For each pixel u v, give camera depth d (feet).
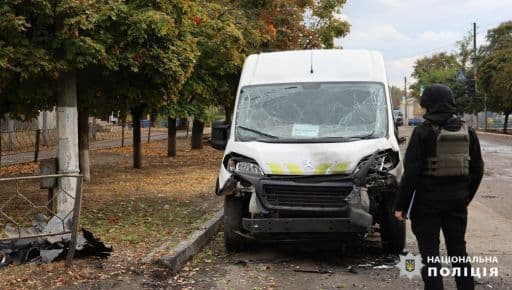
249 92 27.22
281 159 23.26
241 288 20.18
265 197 22.89
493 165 65.10
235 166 24.21
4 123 83.41
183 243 24.75
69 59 26.91
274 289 20.03
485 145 103.76
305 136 24.79
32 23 26.63
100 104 38.93
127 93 33.27
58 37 26.32
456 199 15.40
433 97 15.67
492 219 32.81
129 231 27.73
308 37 80.94
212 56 51.16
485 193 43.42
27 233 21.67
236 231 24.73
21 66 25.50
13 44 25.44
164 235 26.84
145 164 63.67
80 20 25.71
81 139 47.42
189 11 31.58
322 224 22.20
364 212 21.99
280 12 73.56
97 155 77.46
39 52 25.68
